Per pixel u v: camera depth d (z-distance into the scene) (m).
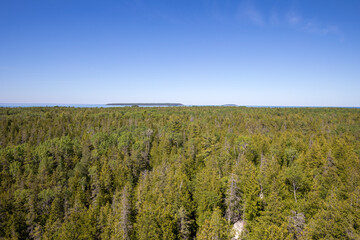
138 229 38.41
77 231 42.19
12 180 74.56
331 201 31.14
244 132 107.88
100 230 45.12
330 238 26.11
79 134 117.44
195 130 94.25
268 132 116.38
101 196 57.31
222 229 31.83
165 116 163.00
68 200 58.78
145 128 120.25
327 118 145.00
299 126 124.25
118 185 65.19
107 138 105.31
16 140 105.50
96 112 182.38
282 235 25.86
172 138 96.50
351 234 25.36
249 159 67.31
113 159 84.50
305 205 34.22
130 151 94.88
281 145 75.12
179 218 42.22
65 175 75.81
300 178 40.69
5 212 53.50
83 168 76.44
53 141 95.69
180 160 68.81
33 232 50.31
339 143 63.16
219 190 44.94
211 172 52.69
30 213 53.44
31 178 68.94
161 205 43.91
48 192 59.12
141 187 56.06
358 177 39.41
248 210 38.59
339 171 48.28
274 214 30.58
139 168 81.00
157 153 88.38
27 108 189.88
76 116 152.25
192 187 53.03
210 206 43.09
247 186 40.91
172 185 48.66
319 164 53.62
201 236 31.64
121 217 41.00
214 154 66.88
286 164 63.75
